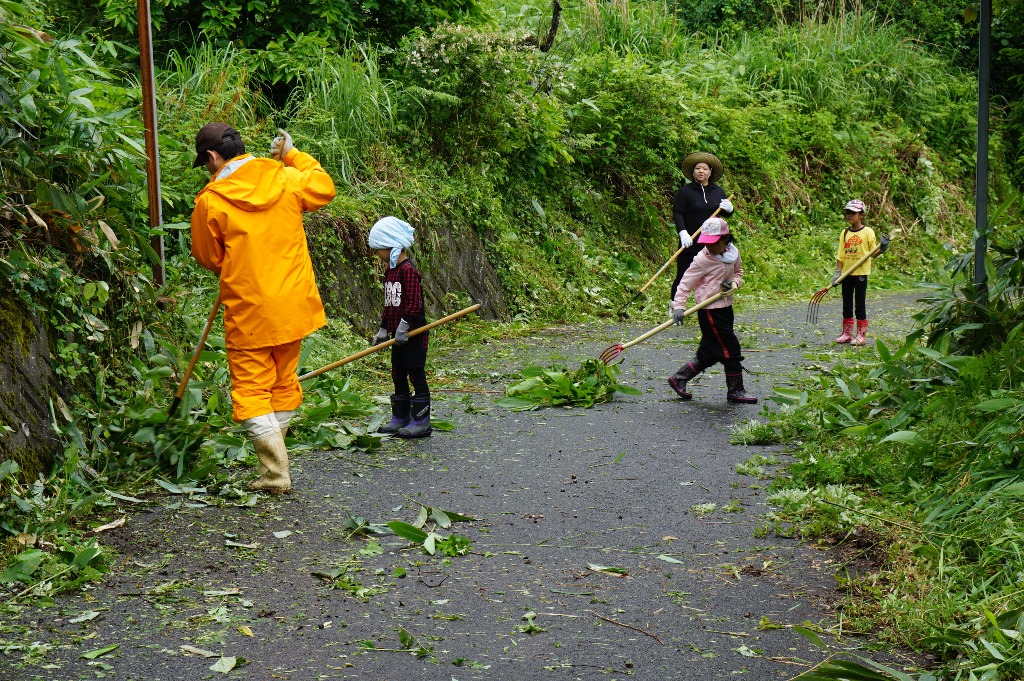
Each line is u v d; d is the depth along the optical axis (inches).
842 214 765.9
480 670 138.7
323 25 495.5
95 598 161.2
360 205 427.8
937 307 269.7
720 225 306.5
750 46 839.1
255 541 189.0
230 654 142.5
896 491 210.7
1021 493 177.9
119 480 220.2
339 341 365.1
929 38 969.5
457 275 464.8
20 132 242.1
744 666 140.3
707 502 214.5
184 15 486.6
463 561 180.7
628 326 484.4
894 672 130.5
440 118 501.4
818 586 168.4
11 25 239.6
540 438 269.6
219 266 217.3
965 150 868.0
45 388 212.2
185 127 381.7
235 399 216.7
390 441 265.4
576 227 573.6
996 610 148.7
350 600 162.6
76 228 235.3
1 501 185.0
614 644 147.1
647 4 826.2
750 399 310.3
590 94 620.1
